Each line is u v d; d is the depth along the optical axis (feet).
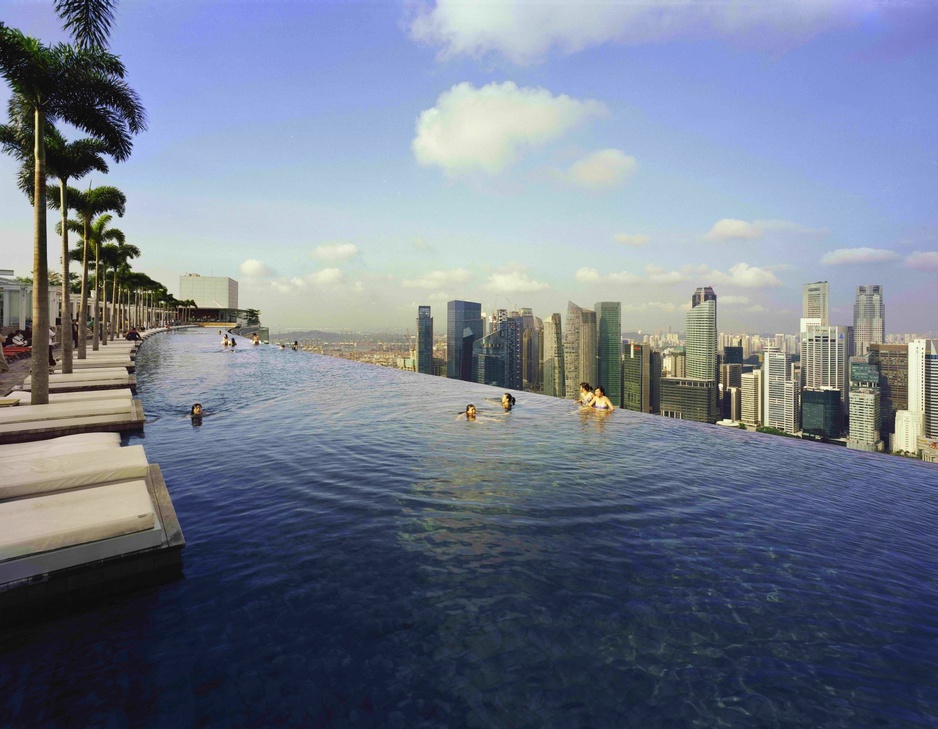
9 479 18.08
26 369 66.59
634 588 15.01
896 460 32.99
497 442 35.68
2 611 12.76
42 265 38.40
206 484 24.11
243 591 14.23
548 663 11.42
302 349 163.32
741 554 17.70
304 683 10.55
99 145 53.36
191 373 79.51
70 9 37.29
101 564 14.23
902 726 9.78
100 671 10.83
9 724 9.23
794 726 9.74
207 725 9.36
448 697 10.25
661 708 10.12
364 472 26.76
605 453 33.17
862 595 14.92
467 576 15.39
